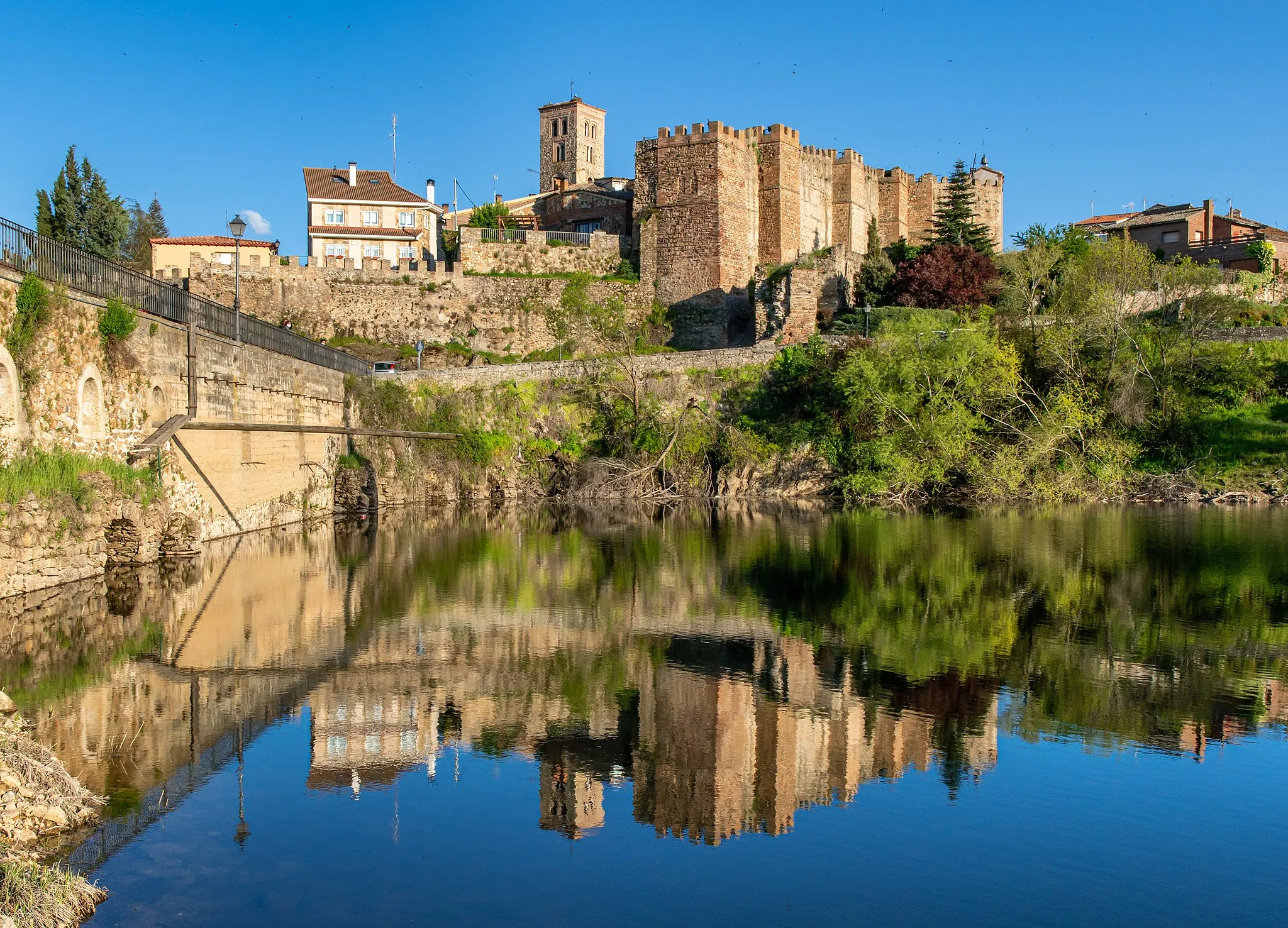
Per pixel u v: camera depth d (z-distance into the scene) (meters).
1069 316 57.62
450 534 40.94
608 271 76.69
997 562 30.95
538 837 11.57
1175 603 24.48
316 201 86.31
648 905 9.99
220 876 10.37
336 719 15.55
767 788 13.00
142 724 14.81
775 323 66.56
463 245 74.50
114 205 71.12
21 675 17.14
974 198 84.69
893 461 50.84
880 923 9.69
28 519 23.03
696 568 30.78
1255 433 52.72
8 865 9.73
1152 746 14.48
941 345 52.81
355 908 9.80
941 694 17.05
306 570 29.89
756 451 56.81
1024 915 9.86
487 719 15.81
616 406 59.00
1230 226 85.62
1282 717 15.72
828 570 30.02
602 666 18.97
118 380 27.44
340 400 51.41
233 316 36.12
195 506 32.19
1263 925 9.65
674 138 74.75
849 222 82.94
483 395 59.16
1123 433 53.66
